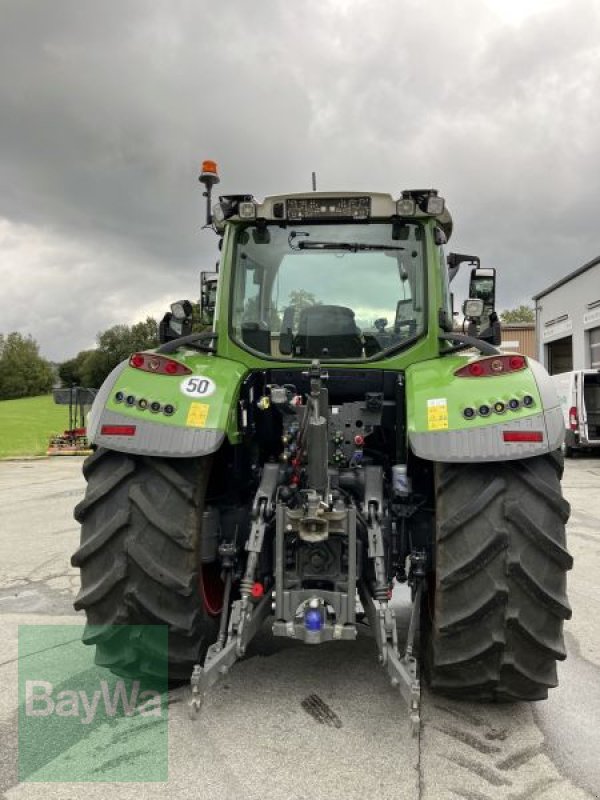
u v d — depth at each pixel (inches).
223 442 120.9
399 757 99.4
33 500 396.5
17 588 199.2
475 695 111.2
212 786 92.4
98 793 91.0
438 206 130.0
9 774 95.9
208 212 151.3
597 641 150.8
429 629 116.5
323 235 139.9
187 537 108.0
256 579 117.8
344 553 112.7
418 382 116.6
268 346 139.4
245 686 123.8
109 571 108.0
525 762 98.7
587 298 893.2
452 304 163.0
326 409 113.9
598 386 622.8
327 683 125.0
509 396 107.9
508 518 103.4
